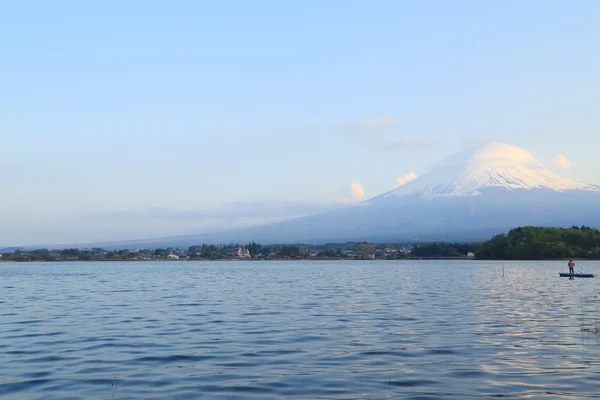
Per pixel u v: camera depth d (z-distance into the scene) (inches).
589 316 1521.9
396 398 715.4
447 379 806.5
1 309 1775.3
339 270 5999.0
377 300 2063.2
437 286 2950.3
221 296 2298.2
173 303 1969.7
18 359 954.7
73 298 2224.4
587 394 727.1
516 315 1547.7
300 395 733.3
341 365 900.0
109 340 1140.5
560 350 1011.9
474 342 1099.9
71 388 772.0
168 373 853.2
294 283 3353.8
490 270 5438.0
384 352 1000.9
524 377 815.1
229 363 919.0
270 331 1254.9
